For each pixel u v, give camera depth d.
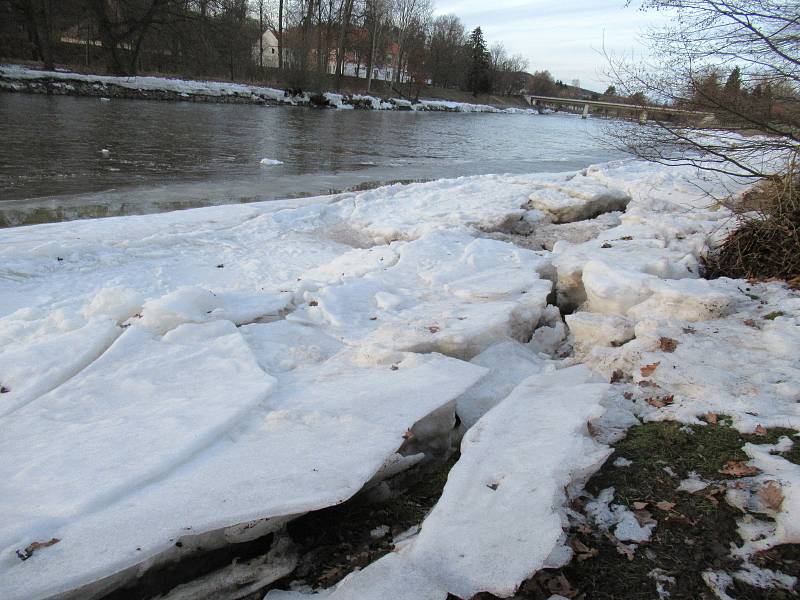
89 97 37.91
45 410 3.99
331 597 2.63
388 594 2.58
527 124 57.62
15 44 42.62
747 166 8.07
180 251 9.06
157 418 3.85
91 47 47.72
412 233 10.14
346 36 64.44
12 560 2.60
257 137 26.06
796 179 6.92
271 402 4.16
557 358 5.82
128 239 9.35
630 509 3.22
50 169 15.57
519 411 4.06
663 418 4.02
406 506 3.66
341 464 3.32
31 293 6.99
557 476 3.21
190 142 22.67
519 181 14.27
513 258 8.10
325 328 5.86
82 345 4.85
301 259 9.12
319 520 3.50
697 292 5.54
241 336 5.20
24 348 4.75
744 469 3.38
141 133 23.94
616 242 8.32
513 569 2.63
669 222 8.90
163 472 3.29
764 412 3.86
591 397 4.12
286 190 15.05
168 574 2.99
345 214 11.75
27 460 3.41
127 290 5.86
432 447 4.22
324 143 26.11
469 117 64.19
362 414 3.90
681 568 2.85
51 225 9.81
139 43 44.41
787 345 4.64
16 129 22.06
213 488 3.11
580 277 7.23
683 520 3.12
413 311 6.17
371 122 41.38
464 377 4.50
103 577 2.54
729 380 4.27
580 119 84.12
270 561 3.14
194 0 45.81
